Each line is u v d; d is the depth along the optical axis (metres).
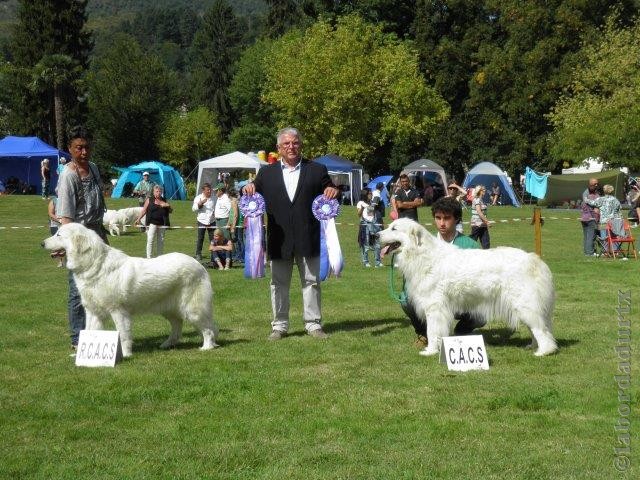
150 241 17.44
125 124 63.25
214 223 17.92
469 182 44.44
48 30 59.59
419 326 8.36
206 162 35.00
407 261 7.78
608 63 43.28
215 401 6.29
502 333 8.89
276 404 6.19
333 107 46.50
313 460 4.98
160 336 9.04
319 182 8.90
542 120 50.56
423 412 5.95
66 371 7.33
